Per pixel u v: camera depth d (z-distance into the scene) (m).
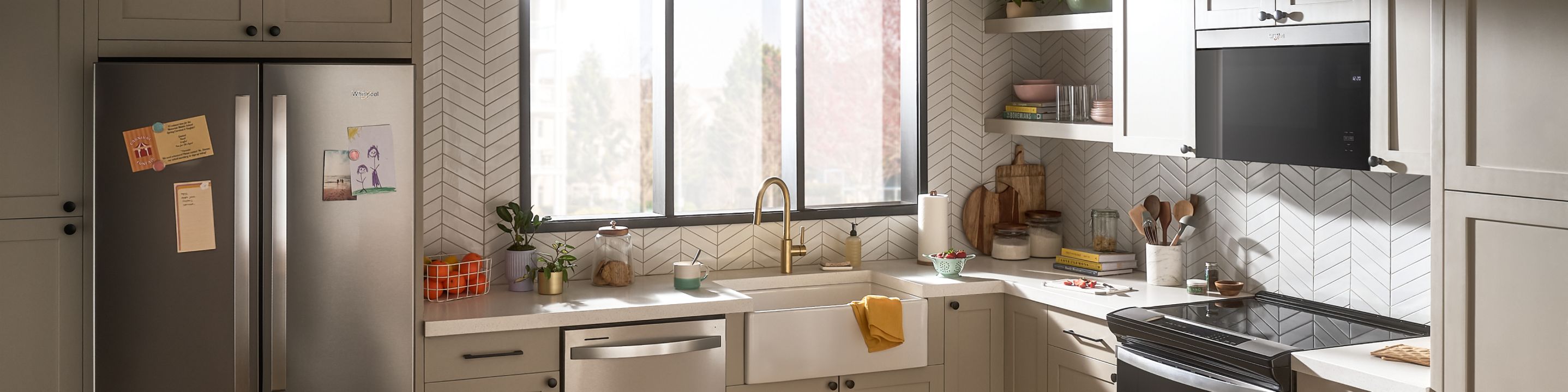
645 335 3.46
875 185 4.61
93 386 3.09
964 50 4.52
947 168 4.54
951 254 4.05
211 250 3.05
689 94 4.30
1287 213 3.63
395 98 3.16
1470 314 2.42
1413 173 2.80
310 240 3.11
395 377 3.24
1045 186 4.64
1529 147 2.26
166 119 2.98
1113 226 4.20
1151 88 3.62
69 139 3.01
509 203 3.80
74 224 3.04
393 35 3.25
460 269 3.58
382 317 3.21
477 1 3.78
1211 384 2.96
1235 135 3.31
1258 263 3.75
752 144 4.44
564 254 3.88
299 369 3.14
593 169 4.17
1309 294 3.57
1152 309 3.40
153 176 2.99
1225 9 3.29
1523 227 2.29
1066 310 3.67
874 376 3.79
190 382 3.08
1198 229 3.99
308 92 3.07
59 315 3.05
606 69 4.16
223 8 3.09
